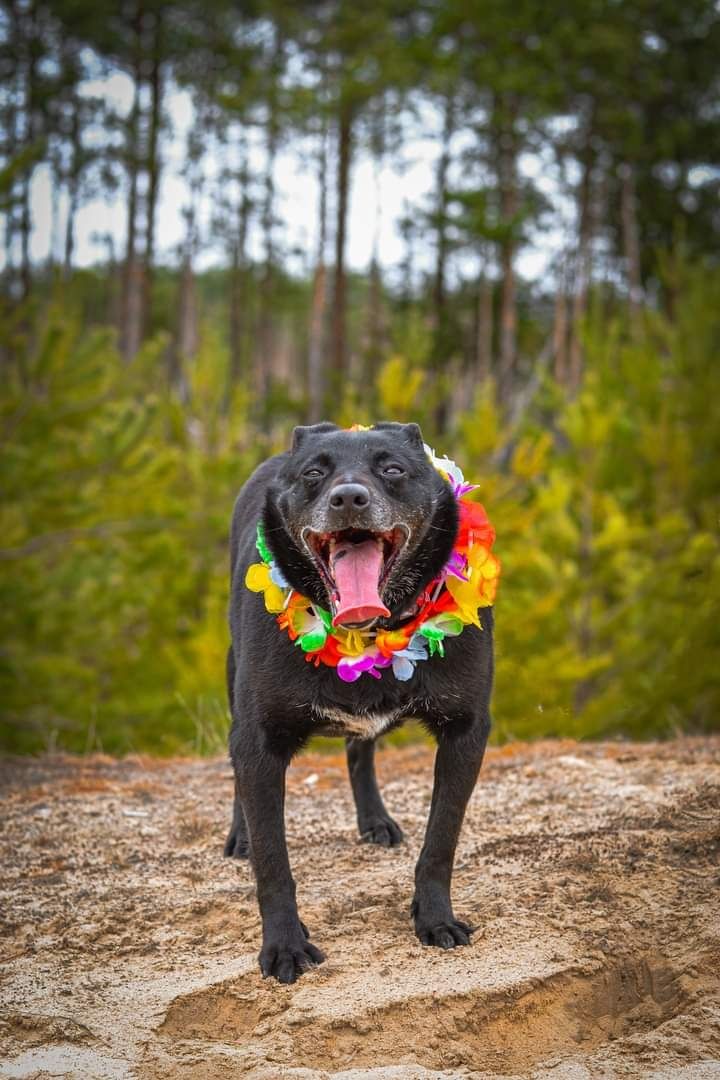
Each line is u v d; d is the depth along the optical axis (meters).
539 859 4.07
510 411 24.52
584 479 11.50
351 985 3.23
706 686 10.56
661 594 10.98
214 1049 2.96
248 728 3.58
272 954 3.34
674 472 12.28
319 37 31.17
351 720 3.57
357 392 16.27
